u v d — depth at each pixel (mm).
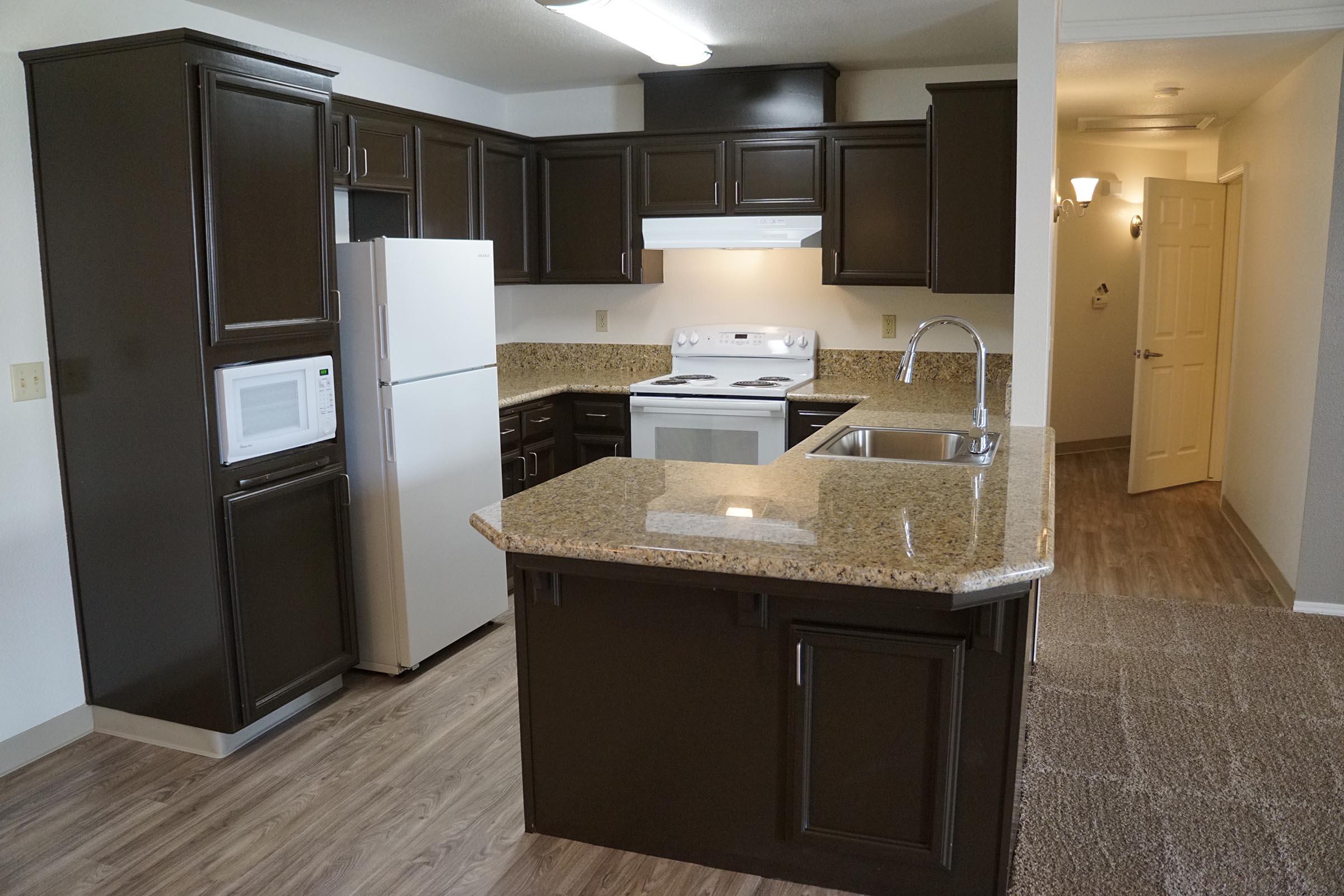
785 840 2293
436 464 3564
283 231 2953
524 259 4938
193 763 2941
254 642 2982
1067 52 4184
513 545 2102
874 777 2168
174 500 2852
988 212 4176
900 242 4535
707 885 2303
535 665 2436
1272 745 2967
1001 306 4773
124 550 2965
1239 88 4984
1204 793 2695
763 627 2191
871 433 3375
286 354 3027
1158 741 3008
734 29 3920
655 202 4805
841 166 4547
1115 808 2621
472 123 4488
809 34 3998
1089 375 7590
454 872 2371
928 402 4176
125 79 2676
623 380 4996
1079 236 7266
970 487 2512
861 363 5020
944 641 2043
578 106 5180
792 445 4508
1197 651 3738
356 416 3398
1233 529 5609
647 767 2383
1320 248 4016
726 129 4621
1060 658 3691
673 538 2062
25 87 2834
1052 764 2865
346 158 3729
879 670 2117
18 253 2846
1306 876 2314
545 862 2406
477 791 2752
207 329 2736
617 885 2309
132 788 2799
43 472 2961
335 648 3314
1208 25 3896
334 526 3270
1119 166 7344
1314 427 4016
